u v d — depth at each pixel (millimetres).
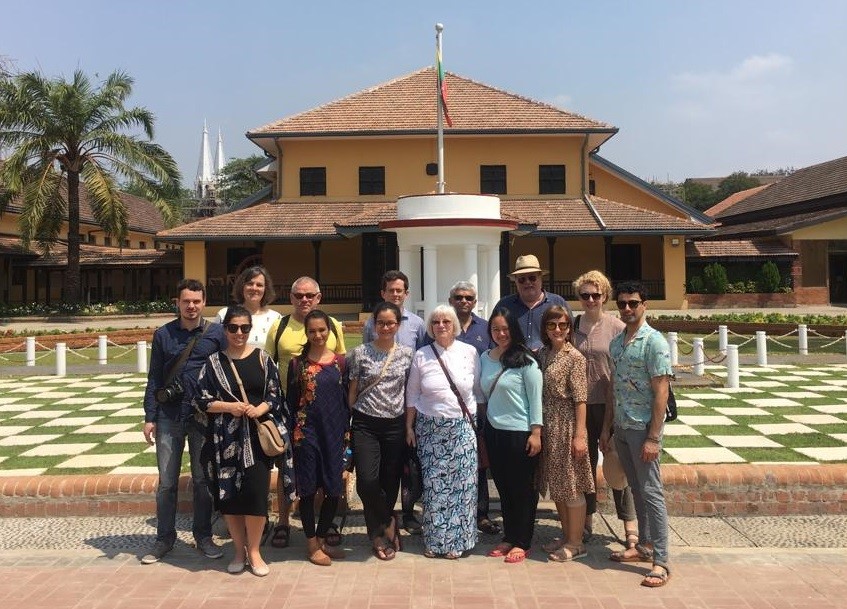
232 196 59469
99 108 27312
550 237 27047
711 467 6090
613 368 4965
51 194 26672
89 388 12766
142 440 8375
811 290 29047
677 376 12438
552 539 5406
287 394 5047
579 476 4941
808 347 17719
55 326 25797
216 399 4758
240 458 4703
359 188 28469
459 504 4984
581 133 27688
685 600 4262
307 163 28578
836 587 4434
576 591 4402
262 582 4590
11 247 30250
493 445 5012
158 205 28250
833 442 7801
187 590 4473
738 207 41594
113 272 37094
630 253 30016
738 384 12070
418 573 4719
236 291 6117
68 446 8086
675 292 27328
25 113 25953
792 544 5332
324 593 4398
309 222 26891
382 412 5055
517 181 28375
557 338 4973
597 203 28016
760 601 4238
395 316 5074
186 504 6102
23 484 6117
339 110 29344
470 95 30141
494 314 5043
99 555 5137
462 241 11016
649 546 4875
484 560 4949
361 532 5641
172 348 5141
